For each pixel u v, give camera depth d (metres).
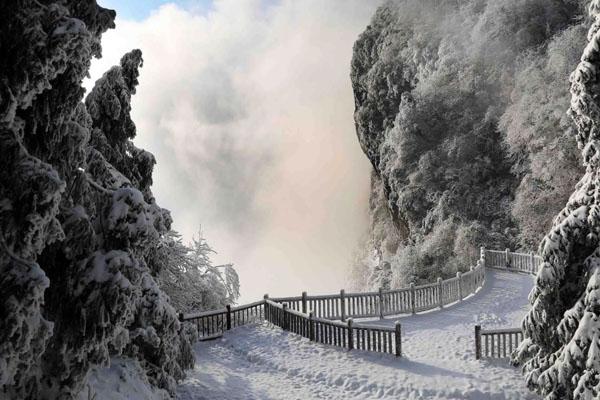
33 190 8.26
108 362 10.03
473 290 26.78
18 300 8.05
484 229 43.72
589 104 12.00
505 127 45.25
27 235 8.27
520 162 45.03
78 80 9.23
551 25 47.69
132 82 16.78
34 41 8.39
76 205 10.41
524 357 14.30
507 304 24.31
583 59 12.10
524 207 40.38
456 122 51.44
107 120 15.80
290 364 17.91
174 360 14.86
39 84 8.50
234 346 20.02
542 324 13.21
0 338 8.00
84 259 9.93
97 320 9.52
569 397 12.36
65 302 9.72
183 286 25.36
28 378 9.55
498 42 49.47
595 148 12.41
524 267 30.22
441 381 15.80
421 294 23.84
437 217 48.62
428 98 53.06
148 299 13.38
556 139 38.28
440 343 19.30
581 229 12.60
